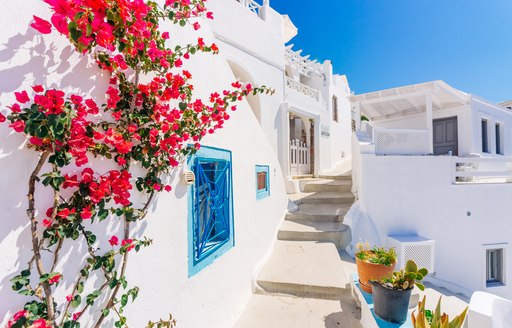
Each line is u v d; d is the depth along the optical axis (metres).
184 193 2.36
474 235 6.27
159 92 1.83
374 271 3.32
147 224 1.91
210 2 6.84
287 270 4.20
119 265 1.66
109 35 1.26
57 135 1.13
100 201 1.40
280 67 9.35
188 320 2.32
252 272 3.94
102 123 1.50
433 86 8.47
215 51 2.23
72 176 1.30
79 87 1.44
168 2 1.89
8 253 1.11
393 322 2.71
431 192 6.25
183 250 2.30
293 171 9.64
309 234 5.54
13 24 1.16
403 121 12.38
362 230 5.86
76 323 1.31
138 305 1.80
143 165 1.72
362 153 6.27
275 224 5.62
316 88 12.72
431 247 5.66
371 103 10.24
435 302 4.42
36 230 1.18
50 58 1.30
